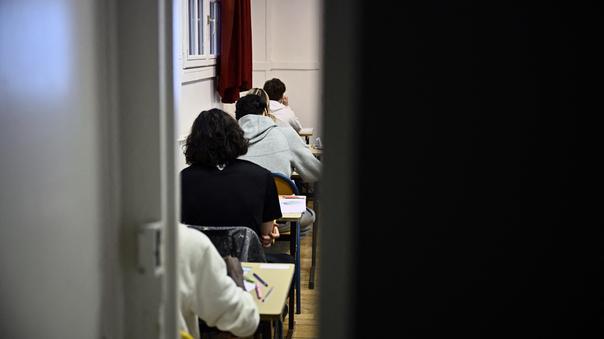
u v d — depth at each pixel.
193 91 5.55
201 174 2.88
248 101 4.09
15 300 1.42
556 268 0.79
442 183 0.78
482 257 0.79
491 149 0.78
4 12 1.35
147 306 1.34
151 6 1.28
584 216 0.78
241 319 1.94
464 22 0.77
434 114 0.78
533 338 0.80
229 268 2.21
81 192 1.32
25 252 1.40
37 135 1.35
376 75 0.78
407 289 0.80
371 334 0.81
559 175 0.78
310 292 4.13
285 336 3.42
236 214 2.86
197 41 5.65
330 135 0.80
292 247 3.63
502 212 0.79
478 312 0.80
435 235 0.79
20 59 1.34
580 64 0.76
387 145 0.79
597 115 0.77
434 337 0.81
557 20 0.76
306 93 7.77
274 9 7.68
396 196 0.79
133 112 1.30
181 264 1.88
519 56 0.77
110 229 1.33
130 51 1.29
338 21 0.78
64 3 1.29
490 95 0.77
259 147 3.97
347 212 0.80
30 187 1.37
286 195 3.83
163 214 1.33
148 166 1.31
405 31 0.77
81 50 1.29
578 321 0.80
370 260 0.80
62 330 1.38
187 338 1.66
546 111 0.77
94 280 1.33
